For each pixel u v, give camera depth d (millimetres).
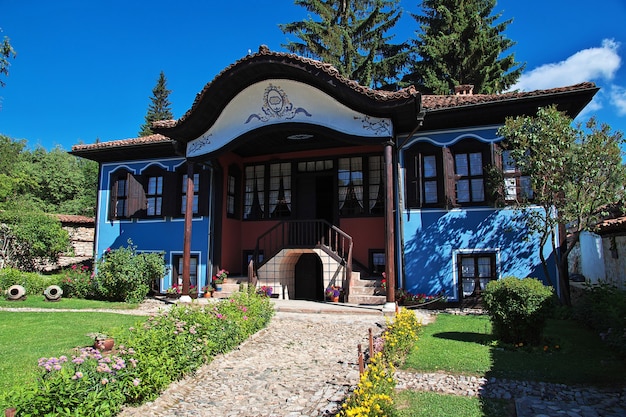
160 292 15461
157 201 16453
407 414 4762
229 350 7914
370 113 11930
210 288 14391
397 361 6613
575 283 16672
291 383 6277
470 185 12523
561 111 11430
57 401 4395
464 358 6801
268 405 5516
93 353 5246
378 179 15156
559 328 8984
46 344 7840
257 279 14172
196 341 7086
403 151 13156
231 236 15969
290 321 10508
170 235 15820
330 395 5727
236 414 5277
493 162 12164
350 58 28594
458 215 12445
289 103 12688
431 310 11891
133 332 6805
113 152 16562
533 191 11258
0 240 19578
